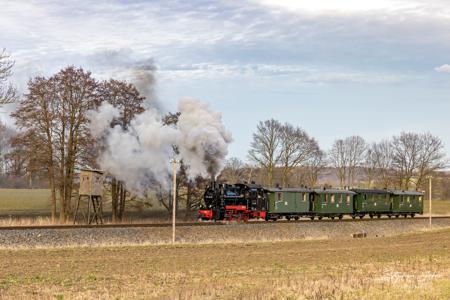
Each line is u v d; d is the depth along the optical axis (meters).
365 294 18.41
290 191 54.25
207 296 18.42
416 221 60.94
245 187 50.28
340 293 18.73
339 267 27.41
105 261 27.86
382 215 69.12
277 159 75.75
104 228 36.56
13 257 28.08
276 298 17.84
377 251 35.56
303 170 93.12
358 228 52.06
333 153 100.88
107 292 19.53
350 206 60.78
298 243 39.84
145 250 32.53
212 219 47.78
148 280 22.52
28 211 63.47
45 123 49.06
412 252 35.25
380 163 99.38
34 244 32.56
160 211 63.47
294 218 55.91
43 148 48.94
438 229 56.59
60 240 33.88
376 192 64.19
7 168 50.41
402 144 89.31
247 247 36.09
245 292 19.19
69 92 50.38
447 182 108.12
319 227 48.94
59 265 26.11
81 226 36.19
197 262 28.47
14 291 19.83
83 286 20.97
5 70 37.28
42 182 51.97
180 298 17.97
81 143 50.38
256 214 50.66
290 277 23.70
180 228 39.88
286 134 75.81
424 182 87.31
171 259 29.31
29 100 48.72
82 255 29.66
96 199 47.22
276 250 35.00
